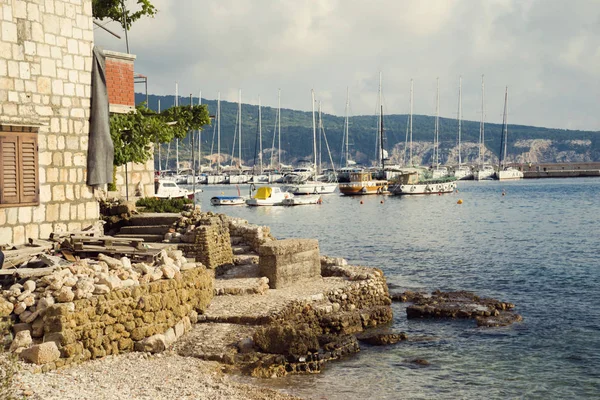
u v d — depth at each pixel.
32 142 20.30
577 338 22.45
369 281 25.78
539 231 61.56
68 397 12.21
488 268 38.91
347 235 60.84
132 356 15.81
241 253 29.05
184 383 14.41
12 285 15.56
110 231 26.61
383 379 17.55
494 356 20.31
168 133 34.06
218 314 19.81
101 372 14.34
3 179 19.50
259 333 17.70
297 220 80.19
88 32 22.20
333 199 123.31
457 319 25.05
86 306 15.01
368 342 21.12
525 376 18.47
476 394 16.98
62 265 16.94
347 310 23.69
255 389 14.85
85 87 22.12
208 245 25.11
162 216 26.70
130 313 16.19
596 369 19.12
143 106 36.22
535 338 22.41
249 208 102.81
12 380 12.02
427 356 20.08
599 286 32.50
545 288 32.19
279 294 22.75
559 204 102.06
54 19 21.02
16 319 14.77
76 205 21.89
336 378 17.34
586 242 51.81
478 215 83.56
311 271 25.92
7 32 19.61
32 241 19.47
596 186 164.25
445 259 43.06
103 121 22.61
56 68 21.11
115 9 37.22
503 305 26.86
